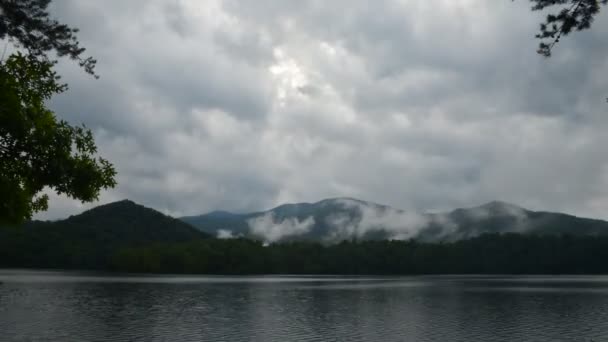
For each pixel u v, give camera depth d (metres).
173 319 73.25
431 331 63.44
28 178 14.07
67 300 99.50
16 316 72.44
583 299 115.62
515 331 63.75
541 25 17.97
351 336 59.28
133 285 157.00
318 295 126.75
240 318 75.56
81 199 14.88
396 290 150.75
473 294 133.00
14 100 13.16
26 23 18.81
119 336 57.34
